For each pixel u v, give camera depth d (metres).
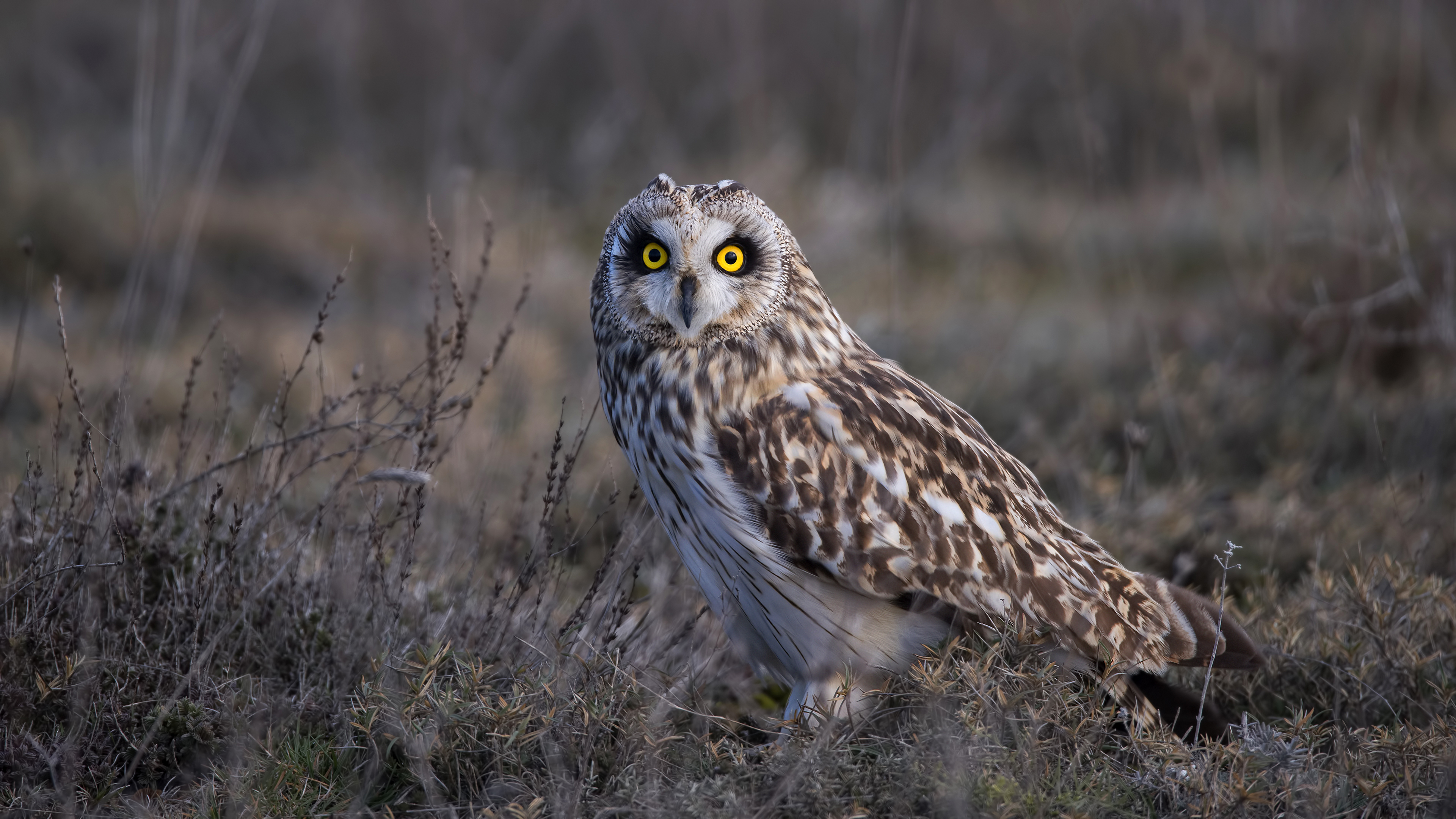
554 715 7.71
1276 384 15.73
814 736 7.65
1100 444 14.73
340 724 8.21
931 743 7.35
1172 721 8.71
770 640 9.16
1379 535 12.01
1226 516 12.73
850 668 8.82
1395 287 14.55
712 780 7.26
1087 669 8.75
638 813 7.04
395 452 10.93
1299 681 9.38
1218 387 15.45
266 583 9.06
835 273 21.92
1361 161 17.53
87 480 9.09
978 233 25.22
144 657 8.45
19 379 14.55
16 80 30.28
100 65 30.91
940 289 21.95
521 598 9.01
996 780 7.02
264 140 28.83
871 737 7.96
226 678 8.52
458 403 9.59
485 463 12.14
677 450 8.96
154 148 25.03
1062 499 13.16
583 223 25.28
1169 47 30.16
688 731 8.22
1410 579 9.52
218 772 7.75
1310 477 13.56
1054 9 31.03
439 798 7.36
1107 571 8.99
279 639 8.95
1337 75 28.58
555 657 8.26
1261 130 20.45
